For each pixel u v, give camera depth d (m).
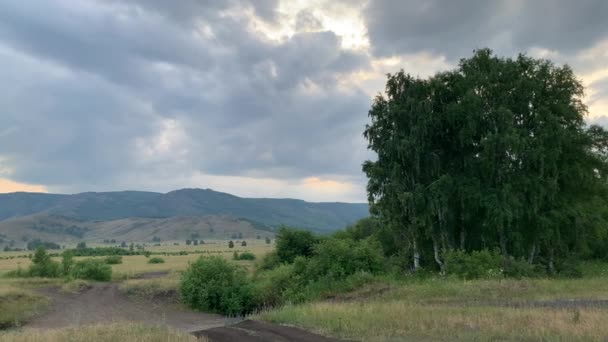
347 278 36.22
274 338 15.68
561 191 45.34
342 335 15.69
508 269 36.53
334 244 39.53
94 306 45.75
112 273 73.25
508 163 43.00
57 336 15.10
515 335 13.67
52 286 59.69
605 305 19.91
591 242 52.72
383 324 16.56
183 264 97.12
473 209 44.69
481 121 44.56
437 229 45.03
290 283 40.38
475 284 28.31
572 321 14.85
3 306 39.75
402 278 38.62
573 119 44.44
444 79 47.00
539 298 23.44
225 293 42.97
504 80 44.91
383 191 46.00
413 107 44.41
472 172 44.84
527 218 43.38
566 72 44.84
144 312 42.84
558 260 44.34
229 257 113.00
